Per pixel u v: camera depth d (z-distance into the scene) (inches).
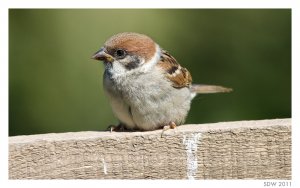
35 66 466.9
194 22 485.4
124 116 316.2
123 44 311.3
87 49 463.5
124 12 467.8
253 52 485.7
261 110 478.9
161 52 331.0
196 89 381.1
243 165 263.3
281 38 485.1
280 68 482.9
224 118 476.7
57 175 258.2
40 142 257.1
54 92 466.6
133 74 310.5
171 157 263.1
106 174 261.1
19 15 468.8
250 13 488.7
